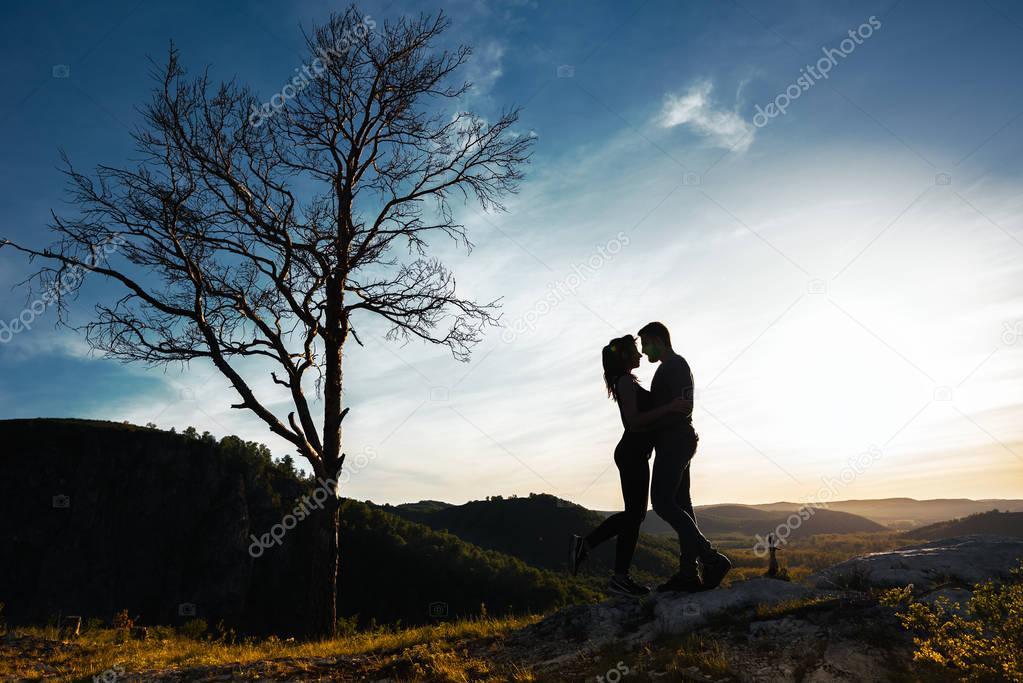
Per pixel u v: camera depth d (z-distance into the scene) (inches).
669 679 140.4
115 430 4008.4
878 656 138.9
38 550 3410.4
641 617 185.0
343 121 511.5
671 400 181.8
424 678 178.1
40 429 3939.5
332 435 472.4
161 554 3572.8
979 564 180.4
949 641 131.8
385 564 2827.3
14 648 290.8
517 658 180.2
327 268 475.5
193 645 327.6
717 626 168.4
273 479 4232.3
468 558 2805.1
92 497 3659.0
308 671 203.5
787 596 180.4
